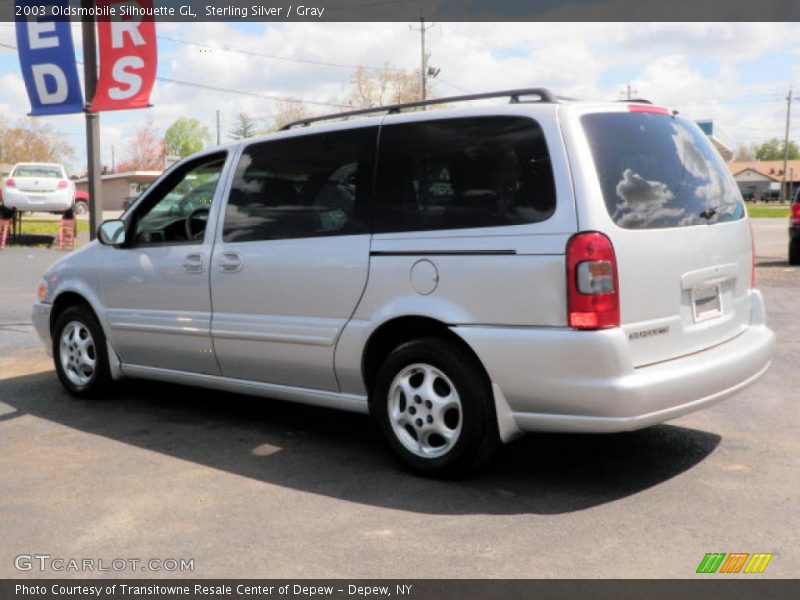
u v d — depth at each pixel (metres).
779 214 53.66
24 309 11.22
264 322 5.04
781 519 3.82
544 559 3.46
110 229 5.96
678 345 4.20
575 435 5.19
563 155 3.97
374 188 4.60
